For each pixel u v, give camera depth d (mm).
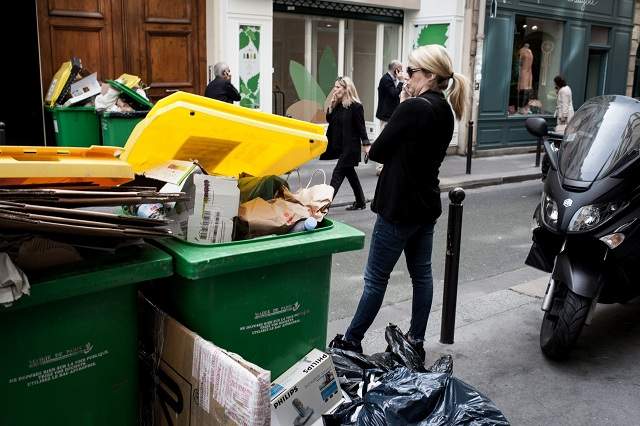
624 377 3891
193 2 9930
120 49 9383
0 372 1703
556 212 3914
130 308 1942
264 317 2172
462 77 3520
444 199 9742
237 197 2191
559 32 16094
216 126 2172
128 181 1997
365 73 13156
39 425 1790
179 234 2100
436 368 3180
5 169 1718
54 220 1665
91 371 1875
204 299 2023
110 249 1829
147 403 2211
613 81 18172
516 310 4922
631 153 3891
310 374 2268
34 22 7477
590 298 3717
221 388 1838
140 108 7609
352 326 3652
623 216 3770
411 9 13398
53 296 1707
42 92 8234
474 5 13352
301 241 2172
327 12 11938
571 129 4453
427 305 3756
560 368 3975
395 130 3334
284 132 2287
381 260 3541
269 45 10688
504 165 13047
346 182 10320
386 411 2291
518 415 3434
